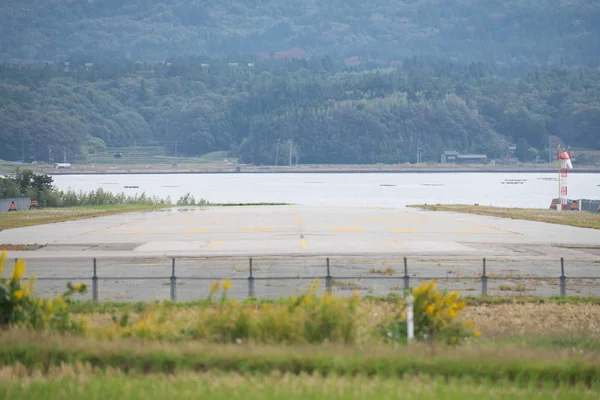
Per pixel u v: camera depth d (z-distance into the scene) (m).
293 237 196.25
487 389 59.25
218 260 151.75
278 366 64.19
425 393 57.38
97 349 66.31
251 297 109.19
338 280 128.25
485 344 73.38
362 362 63.84
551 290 122.50
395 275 133.62
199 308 100.44
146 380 60.56
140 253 161.88
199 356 65.38
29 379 60.28
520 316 101.38
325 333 73.38
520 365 64.00
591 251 169.00
